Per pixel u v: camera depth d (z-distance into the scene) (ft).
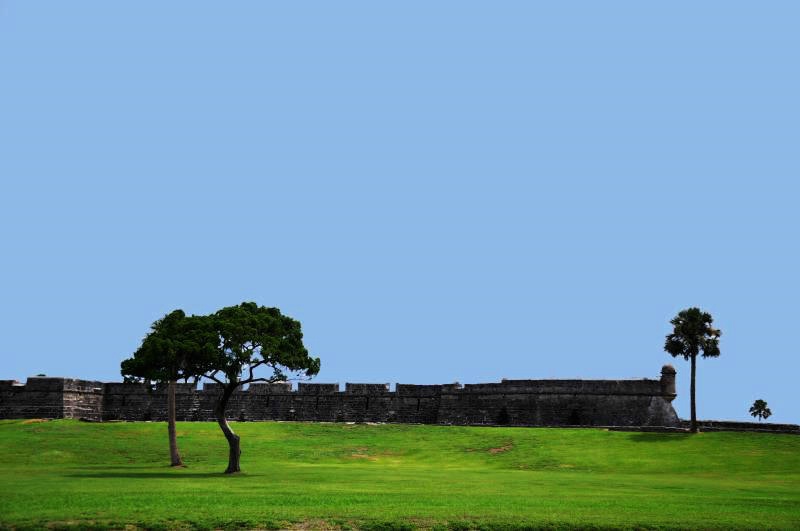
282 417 347.97
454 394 336.90
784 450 250.37
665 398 310.24
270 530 119.03
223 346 203.00
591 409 316.40
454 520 123.65
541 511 131.95
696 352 291.99
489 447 267.18
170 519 121.29
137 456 246.27
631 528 121.39
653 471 225.76
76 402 340.18
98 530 116.06
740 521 125.70
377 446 273.33
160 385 218.38
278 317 215.31
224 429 202.90
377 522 122.42
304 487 161.27
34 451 250.37
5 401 336.29
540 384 324.19
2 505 130.21
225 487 159.53
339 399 345.51
